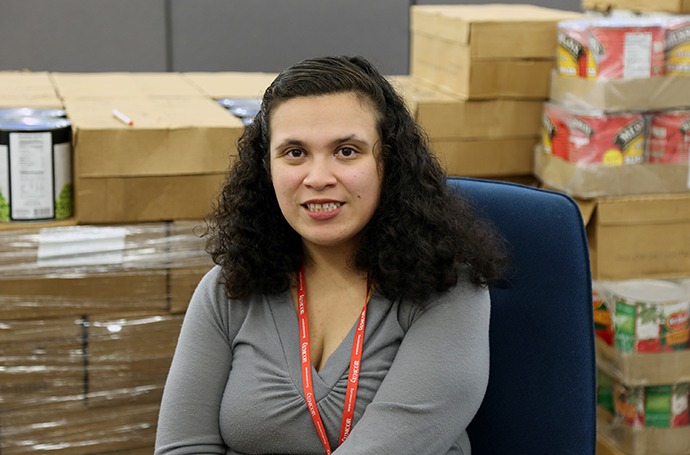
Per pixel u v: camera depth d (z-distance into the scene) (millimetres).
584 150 1615
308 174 873
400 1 3324
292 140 871
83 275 1411
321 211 882
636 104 1608
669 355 1557
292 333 922
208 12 3150
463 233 912
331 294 945
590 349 985
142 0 3070
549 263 995
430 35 1947
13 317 1395
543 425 993
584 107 1623
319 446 878
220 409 925
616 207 1642
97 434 1483
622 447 1632
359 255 924
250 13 3193
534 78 1765
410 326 896
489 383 1027
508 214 1031
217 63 3205
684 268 1700
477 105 1754
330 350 917
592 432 982
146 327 1464
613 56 1582
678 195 1667
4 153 1369
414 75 2096
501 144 1792
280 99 882
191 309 972
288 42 3256
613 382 1649
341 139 866
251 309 949
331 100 869
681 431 1607
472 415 873
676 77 1616
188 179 1439
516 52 1739
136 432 1502
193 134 1424
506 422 1019
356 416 869
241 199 953
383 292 906
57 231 1392
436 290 885
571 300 982
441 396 842
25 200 1387
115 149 1388
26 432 1444
